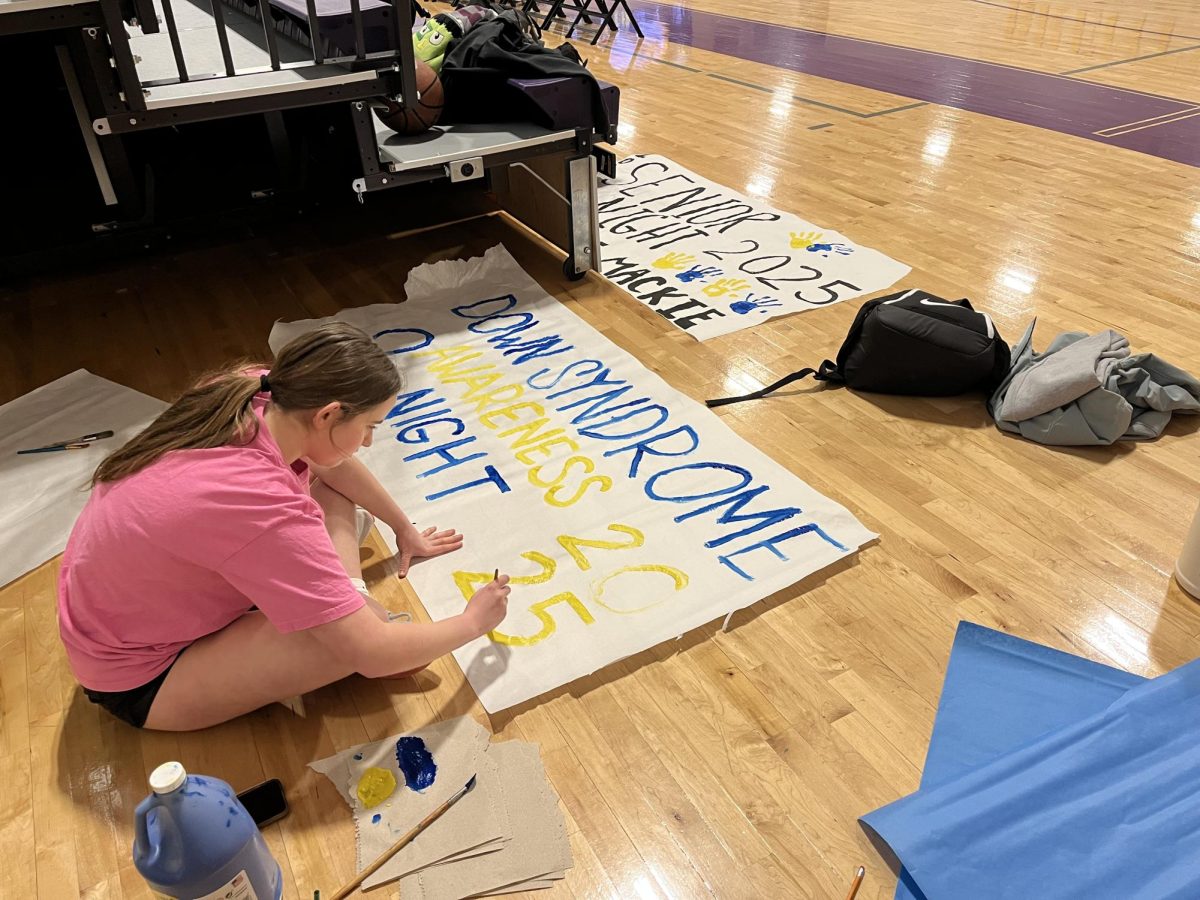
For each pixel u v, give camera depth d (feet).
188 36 10.02
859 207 12.57
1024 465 7.35
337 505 5.93
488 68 9.91
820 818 4.70
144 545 4.31
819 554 6.37
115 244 11.32
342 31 8.57
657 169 14.16
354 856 4.56
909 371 8.04
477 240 11.71
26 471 7.45
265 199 12.05
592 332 9.37
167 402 8.41
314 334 4.57
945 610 5.96
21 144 10.29
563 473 7.27
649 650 5.69
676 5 28.63
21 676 5.66
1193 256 11.00
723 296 10.14
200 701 5.01
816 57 21.67
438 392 8.46
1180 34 24.22
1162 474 7.23
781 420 7.95
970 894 4.27
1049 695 5.36
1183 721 4.98
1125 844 4.40
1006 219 12.12
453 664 5.60
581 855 4.54
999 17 26.84
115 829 4.73
